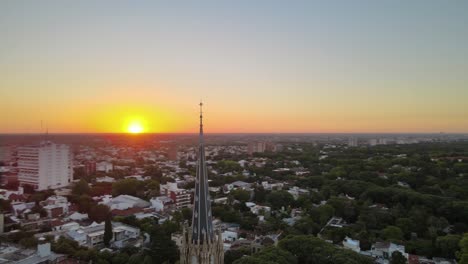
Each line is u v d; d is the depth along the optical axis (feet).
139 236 633.20
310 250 456.86
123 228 649.20
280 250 439.22
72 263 498.28
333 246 462.19
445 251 523.70
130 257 502.38
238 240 595.88
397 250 499.51
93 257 508.94
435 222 622.13
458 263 471.62
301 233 611.88
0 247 555.69
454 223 647.97
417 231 611.88
